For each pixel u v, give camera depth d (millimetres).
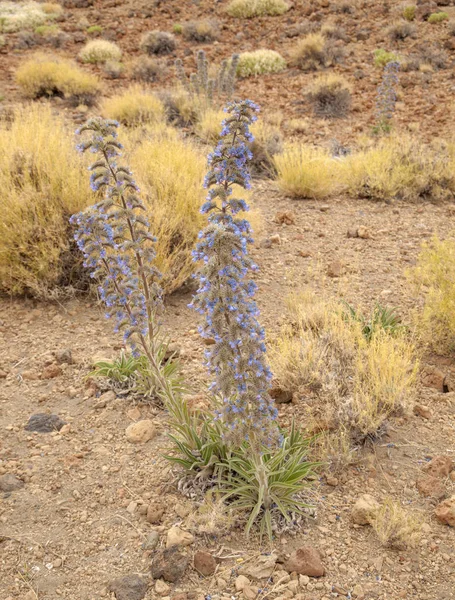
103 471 1418
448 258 2010
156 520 1276
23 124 2971
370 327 1888
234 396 1157
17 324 2062
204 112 4727
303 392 1680
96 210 1385
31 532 1254
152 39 7410
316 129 4852
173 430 1548
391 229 2914
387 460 1464
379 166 3334
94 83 5688
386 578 1157
